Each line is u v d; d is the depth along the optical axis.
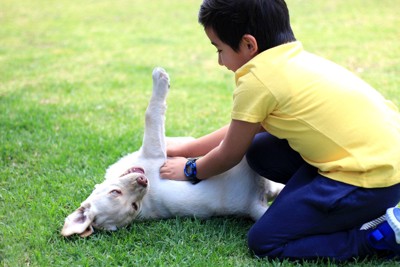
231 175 3.06
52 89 5.70
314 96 2.58
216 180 3.05
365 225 2.63
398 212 2.52
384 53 7.01
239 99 2.64
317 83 2.60
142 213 3.05
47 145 4.09
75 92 5.61
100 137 4.25
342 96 2.59
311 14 10.08
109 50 7.80
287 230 2.62
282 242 2.64
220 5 2.64
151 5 12.02
